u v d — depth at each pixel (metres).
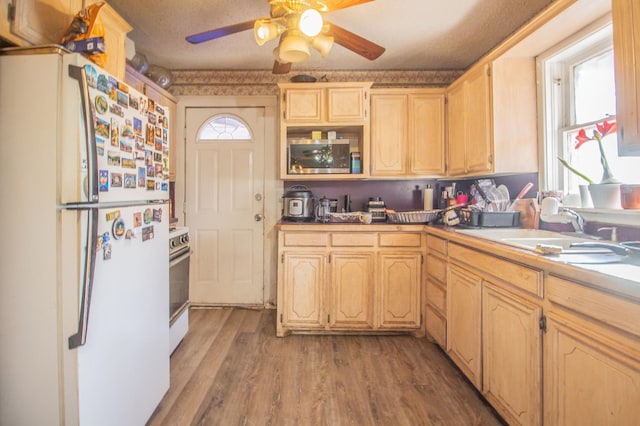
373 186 3.12
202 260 3.18
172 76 3.04
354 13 2.14
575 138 1.86
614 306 0.92
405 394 1.78
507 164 2.05
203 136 3.16
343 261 2.51
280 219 3.14
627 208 1.42
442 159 2.75
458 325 1.94
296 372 2.01
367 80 3.10
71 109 1.06
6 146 1.07
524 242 1.67
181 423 1.55
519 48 1.91
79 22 1.25
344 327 2.52
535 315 1.25
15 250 1.07
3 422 1.08
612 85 1.66
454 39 2.49
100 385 1.17
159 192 1.62
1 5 1.11
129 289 1.35
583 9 1.52
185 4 2.04
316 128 2.91
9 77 1.07
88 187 1.07
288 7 1.54
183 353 2.24
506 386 1.45
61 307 1.07
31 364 1.07
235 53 2.74
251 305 3.19
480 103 2.19
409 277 2.52
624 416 0.89
